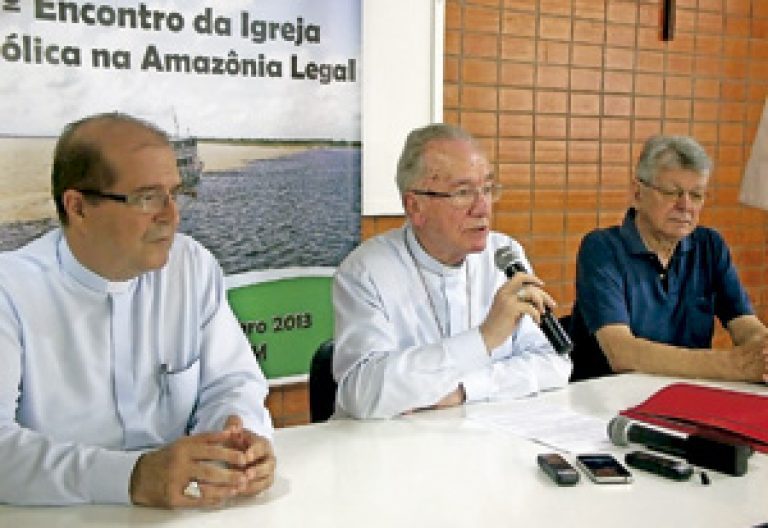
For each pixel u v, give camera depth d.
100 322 1.45
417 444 1.45
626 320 2.20
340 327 1.80
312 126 2.78
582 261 2.32
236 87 2.63
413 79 3.00
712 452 1.32
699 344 2.37
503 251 1.92
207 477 1.15
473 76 3.15
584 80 3.44
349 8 2.80
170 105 2.53
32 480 1.18
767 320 4.11
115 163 1.31
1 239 2.33
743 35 3.88
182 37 2.53
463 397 1.72
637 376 1.99
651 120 3.66
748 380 1.92
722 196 3.93
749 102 3.95
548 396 1.80
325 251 2.86
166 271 1.54
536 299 1.70
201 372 1.58
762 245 4.09
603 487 1.25
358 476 1.29
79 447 1.23
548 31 3.31
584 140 3.47
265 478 1.21
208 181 2.61
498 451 1.42
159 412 1.53
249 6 2.62
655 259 2.28
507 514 1.14
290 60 2.72
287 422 2.87
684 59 3.72
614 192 3.59
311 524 1.11
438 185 1.77
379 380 1.62
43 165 2.37
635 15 3.54
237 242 2.68
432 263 1.89
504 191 3.28
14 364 1.37
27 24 2.30
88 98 2.41
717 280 2.38
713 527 1.11
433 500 1.19
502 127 3.24
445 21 3.06
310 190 2.80
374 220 2.99
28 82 2.32
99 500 1.18
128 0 2.44
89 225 1.35
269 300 2.76
